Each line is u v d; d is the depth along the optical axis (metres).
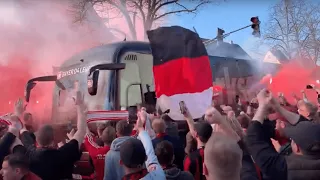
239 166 2.19
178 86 5.62
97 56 7.35
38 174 3.47
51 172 3.51
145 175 2.81
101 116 6.07
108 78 6.91
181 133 6.91
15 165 2.95
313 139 2.78
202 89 5.63
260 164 2.79
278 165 2.75
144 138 3.04
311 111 4.14
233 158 2.16
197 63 5.69
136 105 7.36
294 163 2.83
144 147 2.98
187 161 4.02
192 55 5.69
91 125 6.07
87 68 7.37
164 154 3.19
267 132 2.94
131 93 7.71
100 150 4.70
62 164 3.57
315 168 2.76
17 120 3.83
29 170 3.21
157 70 5.62
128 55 7.52
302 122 2.88
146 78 7.91
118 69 6.51
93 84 6.25
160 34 5.68
